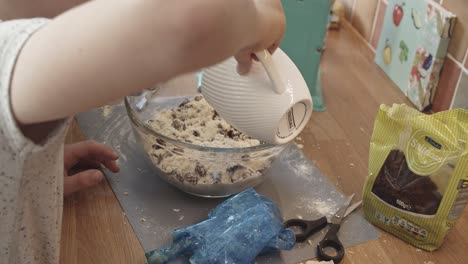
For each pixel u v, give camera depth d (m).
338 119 0.88
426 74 0.88
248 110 0.49
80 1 0.49
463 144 0.60
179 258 0.59
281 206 0.69
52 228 0.46
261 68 0.49
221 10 0.27
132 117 0.68
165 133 0.69
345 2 1.20
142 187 0.70
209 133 0.70
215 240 0.59
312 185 0.73
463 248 0.65
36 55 0.28
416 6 0.91
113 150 0.76
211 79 0.51
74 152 0.71
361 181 0.75
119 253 0.60
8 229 0.40
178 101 0.78
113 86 0.28
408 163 0.63
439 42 0.84
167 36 0.27
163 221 0.65
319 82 0.94
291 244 0.61
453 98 0.85
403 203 0.63
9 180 0.35
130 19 0.27
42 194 0.42
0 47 0.29
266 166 0.68
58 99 0.28
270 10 0.36
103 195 0.68
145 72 0.28
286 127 0.51
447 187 0.60
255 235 0.59
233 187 0.67
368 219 0.68
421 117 0.63
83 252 0.60
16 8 0.48
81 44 0.27
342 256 0.61
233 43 0.29
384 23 1.02
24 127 0.31
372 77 1.01
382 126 0.66
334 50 1.09
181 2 0.27
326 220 0.66
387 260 0.62
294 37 0.84
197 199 0.69
